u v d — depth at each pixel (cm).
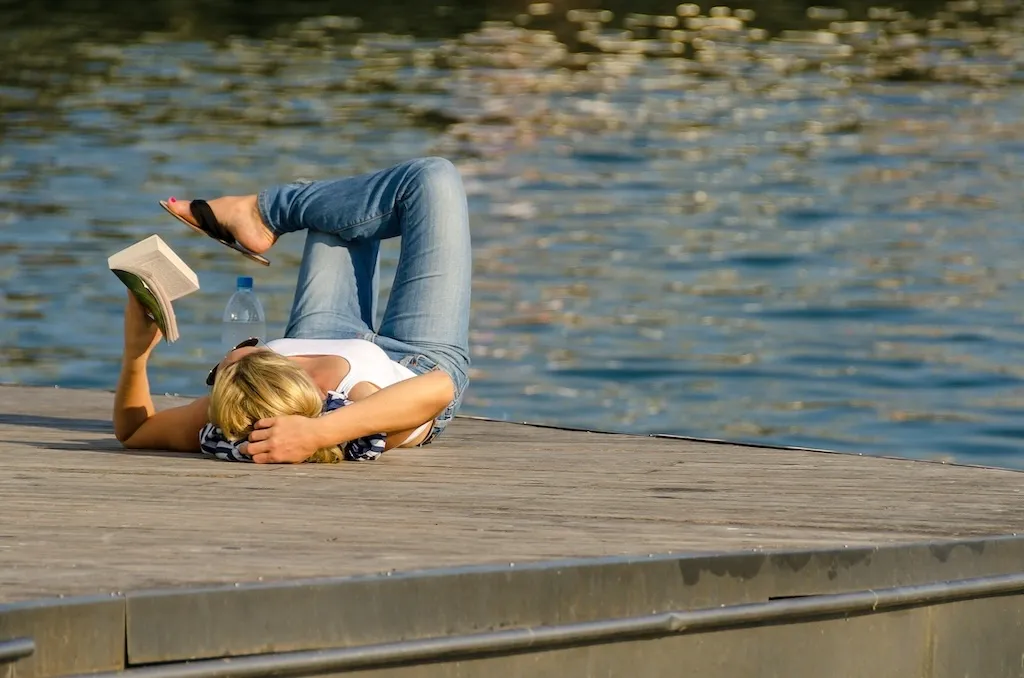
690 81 6438
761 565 764
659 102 5909
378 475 975
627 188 4328
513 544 768
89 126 4953
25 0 7962
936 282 3300
